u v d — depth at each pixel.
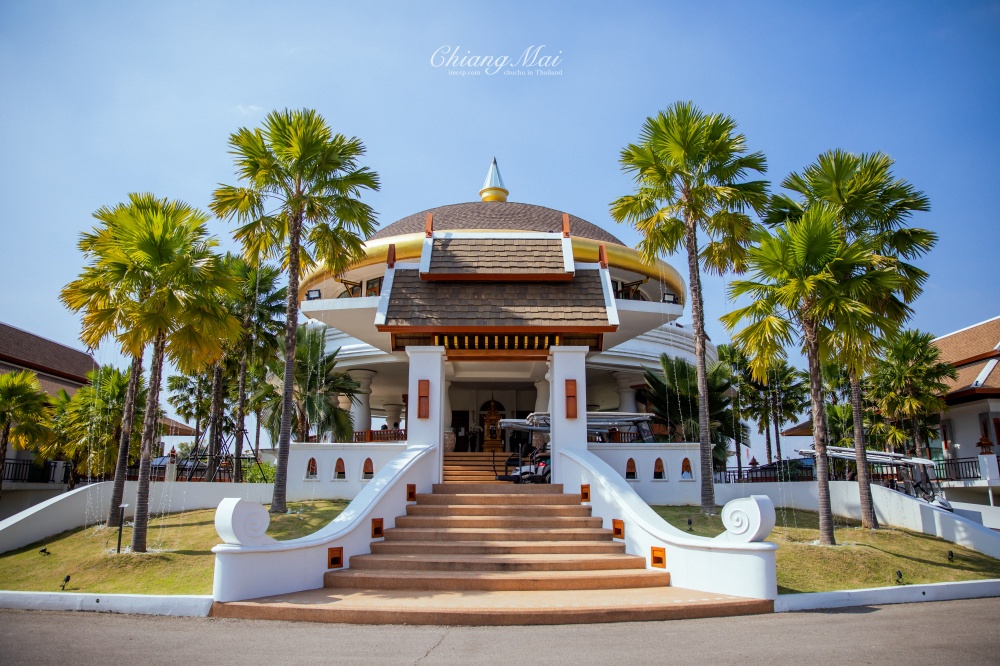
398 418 37.25
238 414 24.58
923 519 16.77
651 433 23.77
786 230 14.88
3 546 14.32
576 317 15.48
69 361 34.66
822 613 9.90
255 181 16.89
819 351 15.27
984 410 27.89
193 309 14.24
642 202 17.84
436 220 29.19
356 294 27.17
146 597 9.73
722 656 7.09
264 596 9.84
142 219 14.30
